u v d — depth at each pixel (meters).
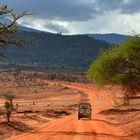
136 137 41.00
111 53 55.06
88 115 71.44
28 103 144.00
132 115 73.69
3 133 44.88
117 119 72.25
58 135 40.72
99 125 57.72
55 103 148.38
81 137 39.12
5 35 34.03
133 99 123.44
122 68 54.38
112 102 149.62
